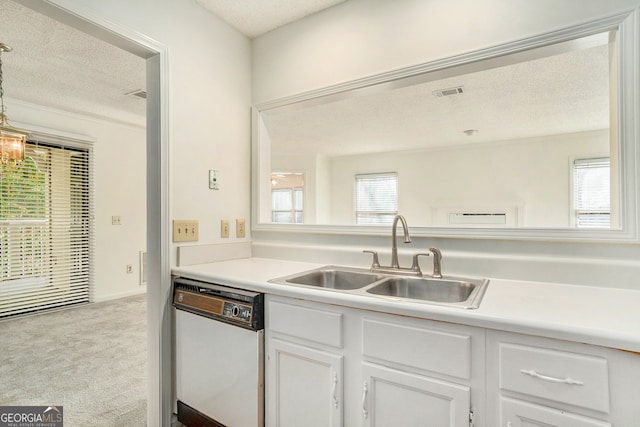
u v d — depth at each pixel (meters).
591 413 0.85
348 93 1.89
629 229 1.23
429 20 1.61
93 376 2.31
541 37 1.37
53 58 2.61
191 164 1.85
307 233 2.03
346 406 1.21
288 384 1.35
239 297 1.46
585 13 1.29
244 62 2.20
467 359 1.00
